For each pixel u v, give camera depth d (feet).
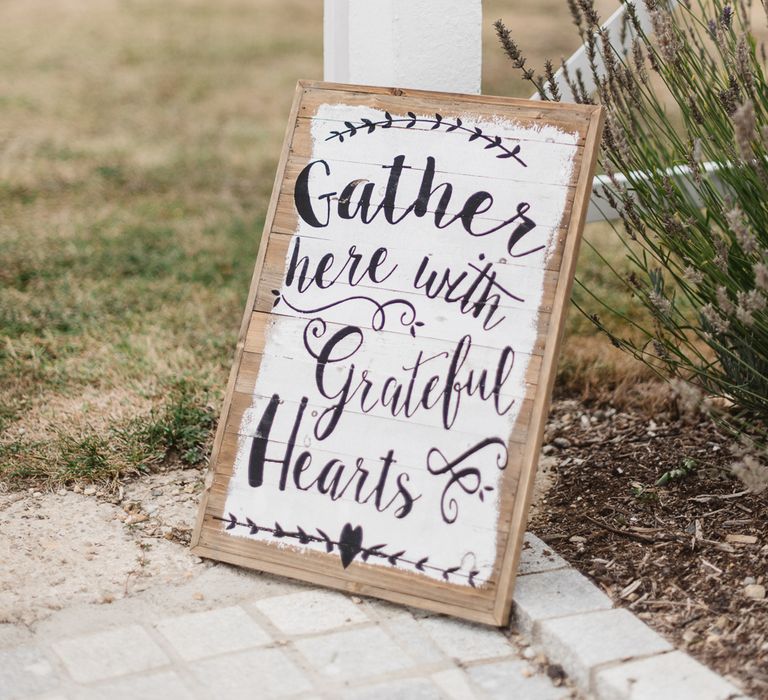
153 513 10.12
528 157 8.91
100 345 13.99
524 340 8.59
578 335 14.28
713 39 9.27
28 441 11.36
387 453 8.79
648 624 8.06
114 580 8.95
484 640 8.15
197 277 16.85
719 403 11.52
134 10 42.86
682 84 9.42
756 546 9.00
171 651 7.96
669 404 11.95
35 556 9.30
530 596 8.38
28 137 25.63
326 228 9.45
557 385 13.12
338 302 9.26
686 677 7.29
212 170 23.72
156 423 11.51
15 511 10.11
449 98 9.25
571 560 9.05
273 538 8.97
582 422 12.04
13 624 8.29
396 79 10.72
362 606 8.58
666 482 10.28
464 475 8.51
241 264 17.54
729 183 9.39
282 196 9.66
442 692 7.52
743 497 9.82
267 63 35.22
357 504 8.79
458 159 9.14
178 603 8.61
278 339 9.36
